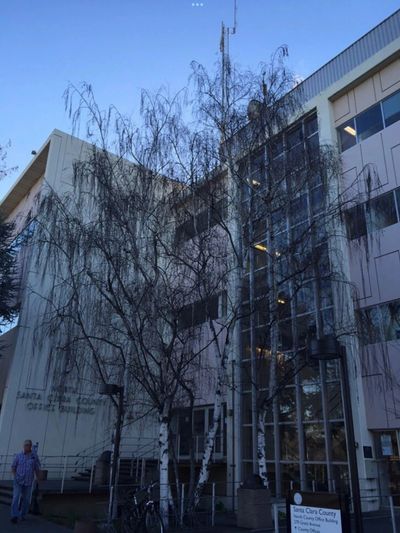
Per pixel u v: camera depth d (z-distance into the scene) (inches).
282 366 554.9
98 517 468.8
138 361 500.7
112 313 539.5
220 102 554.9
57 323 559.2
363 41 772.6
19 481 450.0
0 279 863.1
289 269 528.1
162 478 455.8
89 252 513.7
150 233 509.0
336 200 538.9
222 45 647.8
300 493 266.7
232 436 710.5
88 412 866.8
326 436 598.9
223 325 533.3
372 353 590.2
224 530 423.5
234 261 528.1
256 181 541.3
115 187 522.0
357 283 651.5
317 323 592.4
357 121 738.2
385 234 642.2
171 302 486.0
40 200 618.2
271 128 540.7
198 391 625.6
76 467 825.5
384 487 571.2
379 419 585.9
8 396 810.2
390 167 668.1
